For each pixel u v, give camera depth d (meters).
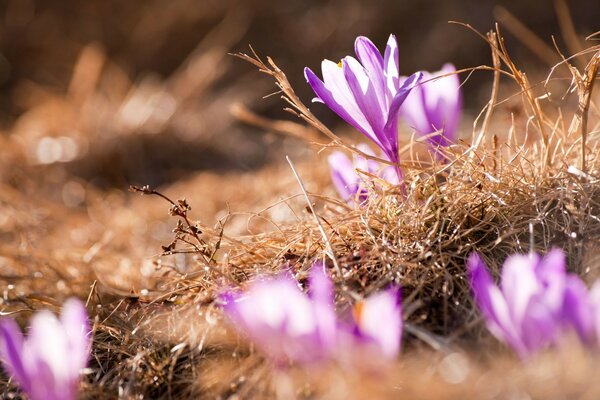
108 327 0.68
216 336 0.65
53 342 0.59
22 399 0.65
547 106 1.06
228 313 0.64
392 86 0.66
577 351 0.57
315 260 0.67
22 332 0.72
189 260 0.77
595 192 0.67
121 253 0.90
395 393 0.58
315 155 0.94
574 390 0.57
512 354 0.60
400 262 0.66
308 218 0.72
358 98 0.66
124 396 0.63
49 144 1.49
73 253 0.84
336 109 0.67
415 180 0.68
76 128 1.53
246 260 0.70
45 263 0.79
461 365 0.59
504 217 0.67
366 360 0.58
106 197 1.28
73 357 0.60
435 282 0.65
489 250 0.66
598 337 0.57
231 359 0.64
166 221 1.04
